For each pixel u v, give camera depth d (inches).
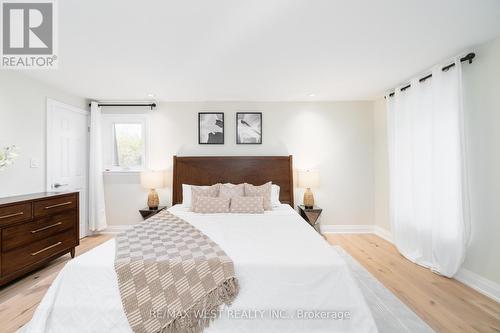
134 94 134.2
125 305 52.5
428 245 101.7
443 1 58.1
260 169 146.5
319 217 149.3
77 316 53.9
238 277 57.1
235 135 150.2
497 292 76.4
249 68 98.3
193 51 82.9
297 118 150.1
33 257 90.3
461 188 84.4
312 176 139.8
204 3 57.6
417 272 96.6
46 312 53.2
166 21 65.0
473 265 84.7
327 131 150.2
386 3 58.6
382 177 141.9
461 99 85.0
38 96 111.6
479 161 82.7
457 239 86.0
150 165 149.3
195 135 149.7
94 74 103.4
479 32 72.7
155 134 149.2
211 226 90.2
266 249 65.8
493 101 77.8
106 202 148.5
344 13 62.1
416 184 106.2
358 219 150.3
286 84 118.6
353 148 150.2
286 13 61.9
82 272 55.7
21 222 85.9
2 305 73.9
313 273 56.9
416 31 71.5
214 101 149.5
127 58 87.8
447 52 85.5
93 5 57.9
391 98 126.2
